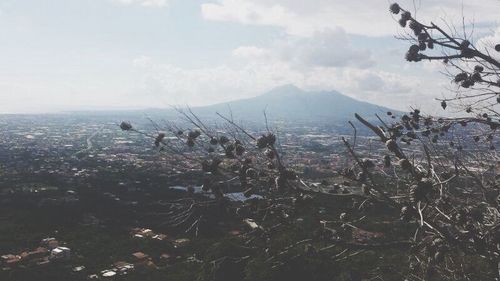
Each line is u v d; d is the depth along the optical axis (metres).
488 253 4.08
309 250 4.33
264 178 4.23
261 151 4.30
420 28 4.69
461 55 4.66
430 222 4.06
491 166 5.56
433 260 4.79
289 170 4.10
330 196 4.30
